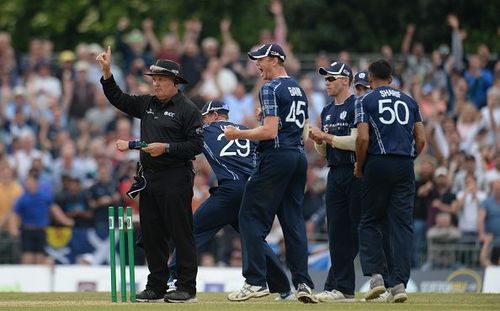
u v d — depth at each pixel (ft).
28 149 259.19
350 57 292.40
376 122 143.13
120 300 145.59
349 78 149.07
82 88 273.54
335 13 354.33
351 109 147.64
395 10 347.15
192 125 137.59
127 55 278.26
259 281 143.95
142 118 139.95
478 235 231.91
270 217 143.33
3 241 239.91
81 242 238.48
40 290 222.69
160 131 138.00
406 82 272.92
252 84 282.97
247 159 154.20
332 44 353.31
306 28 356.59
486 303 143.54
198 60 274.98
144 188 138.51
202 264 232.94
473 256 231.09
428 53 340.59
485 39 338.75
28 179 241.55
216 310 126.52
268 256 149.38
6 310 128.88
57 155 262.26
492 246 231.09
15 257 239.71
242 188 152.87
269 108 140.26
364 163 144.25
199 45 355.15
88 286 222.89
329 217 149.79
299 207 145.69
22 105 269.03
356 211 147.33
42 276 223.51
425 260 231.50
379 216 144.97
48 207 241.76
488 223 231.91
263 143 142.92
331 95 149.38
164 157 137.28
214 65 271.28
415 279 220.64
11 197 244.22
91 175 253.24
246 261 143.84
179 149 136.46
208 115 156.97
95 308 129.90
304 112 144.25
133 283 140.15
